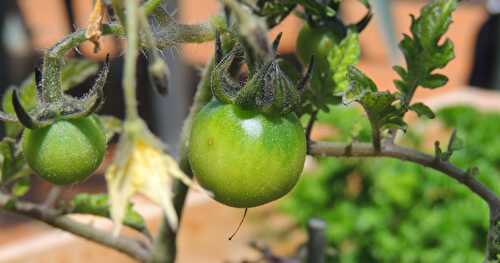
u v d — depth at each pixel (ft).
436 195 3.83
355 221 3.83
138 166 1.17
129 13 1.14
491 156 4.07
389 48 3.57
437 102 6.27
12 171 1.65
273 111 1.34
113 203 1.17
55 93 1.44
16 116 1.44
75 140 1.45
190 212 3.99
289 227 4.35
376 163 3.95
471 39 13.00
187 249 4.01
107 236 1.70
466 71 11.00
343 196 4.02
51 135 1.44
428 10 1.55
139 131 1.16
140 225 1.69
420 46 1.55
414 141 4.39
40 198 5.57
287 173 1.34
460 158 4.04
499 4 6.88
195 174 1.36
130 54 1.14
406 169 3.86
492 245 1.51
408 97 1.56
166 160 1.18
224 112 1.34
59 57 1.43
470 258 3.67
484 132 4.33
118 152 1.17
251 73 1.34
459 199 3.77
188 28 1.39
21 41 8.24
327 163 4.05
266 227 4.32
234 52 1.36
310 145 1.54
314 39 1.58
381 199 3.86
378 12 3.52
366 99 1.46
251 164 1.32
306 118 1.98
